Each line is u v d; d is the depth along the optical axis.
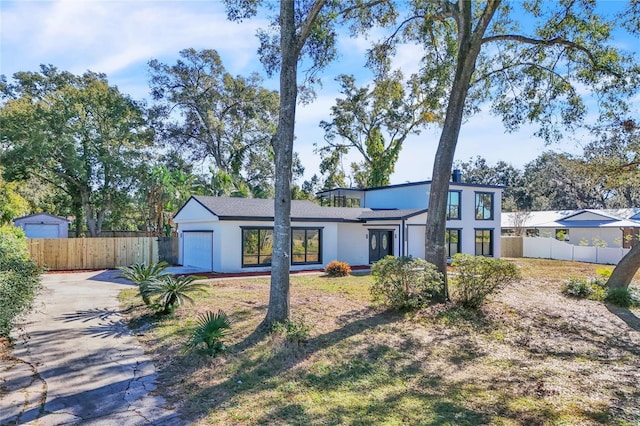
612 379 6.04
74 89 29.30
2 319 6.80
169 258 23.75
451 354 7.14
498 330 8.76
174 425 4.34
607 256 25.94
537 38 12.55
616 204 43.56
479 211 26.52
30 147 25.94
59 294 11.96
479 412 4.75
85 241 20.31
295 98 8.02
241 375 5.78
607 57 11.68
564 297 12.69
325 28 10.31
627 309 11.35
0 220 16.98
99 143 30.31
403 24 12.83
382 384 5.65
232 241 18.27
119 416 4.52
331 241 21.16
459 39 10.75
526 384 5.76
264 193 33.53
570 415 4.70
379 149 36.97
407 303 9.59
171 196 26.61
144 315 9.13
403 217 21.59
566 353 7.42
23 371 5.82
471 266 10.03
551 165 47.03
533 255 31.36
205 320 7.11
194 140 35.88
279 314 7.77
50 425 4.27
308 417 4.53
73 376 5.68
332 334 7.84
